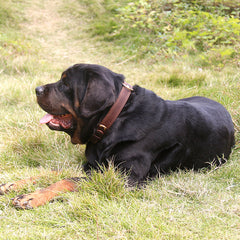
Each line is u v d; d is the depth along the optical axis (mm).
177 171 3664
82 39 11648
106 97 3133
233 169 3662
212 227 2621
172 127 3484
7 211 2814
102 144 3357
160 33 10281
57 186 3047
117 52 10234
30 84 6844
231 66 8078
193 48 9289
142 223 2615
